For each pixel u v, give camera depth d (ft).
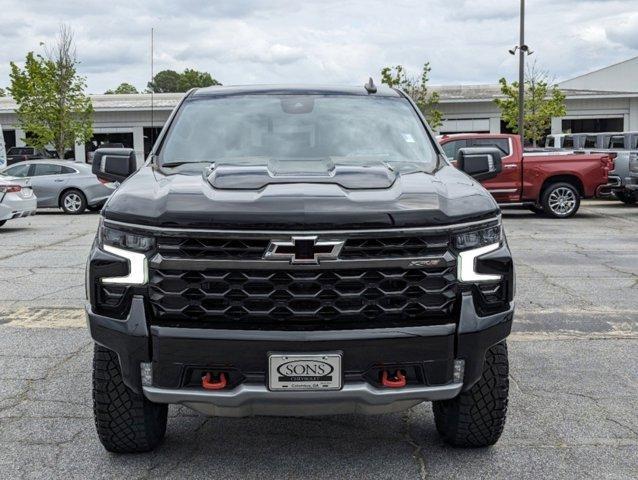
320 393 9.96
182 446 12.64
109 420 11.52
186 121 14.66
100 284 10.49
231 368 9.98
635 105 118.52
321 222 9.78
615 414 14.07
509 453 12.26
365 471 11.59
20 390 15.52
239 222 9.81
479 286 10.43
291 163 12.85
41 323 21.68
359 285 10.02
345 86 16.30
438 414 12.65
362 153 13.76
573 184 54.34
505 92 106.83
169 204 10.27
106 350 11.30
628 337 19.86
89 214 61.93
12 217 47.50
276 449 12.53
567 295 25.43
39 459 12.04
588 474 11.44
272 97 15.43
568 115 119.85
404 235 9.99
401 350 10.05
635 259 34.01
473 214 10.48
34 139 104.27
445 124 119.34
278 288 9.93
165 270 10.09
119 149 14.69
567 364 17.38
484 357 10.57
